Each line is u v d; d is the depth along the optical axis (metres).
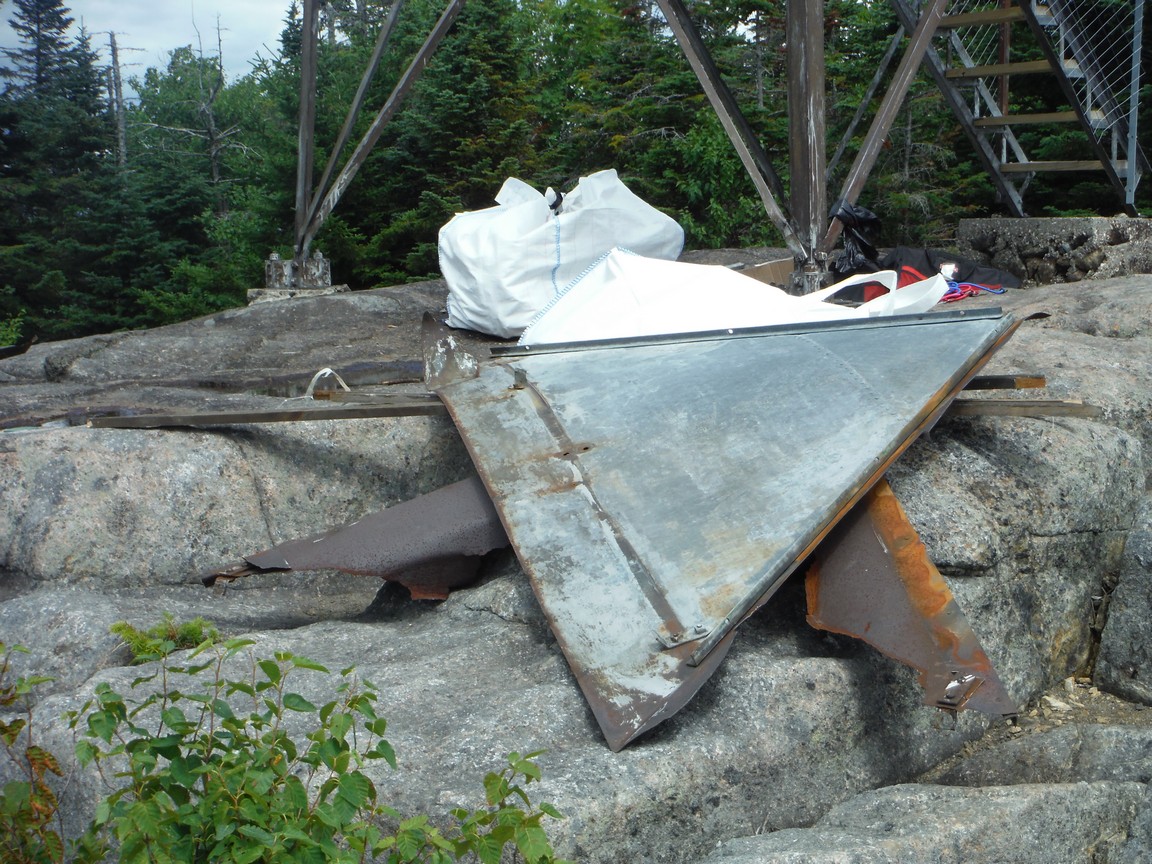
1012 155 16.69
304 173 8.15
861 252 6.56
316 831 1.91
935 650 2.53
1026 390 4.26
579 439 3.28
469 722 2.48
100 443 3.91
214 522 3.94
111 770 2.38
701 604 2.54
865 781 2.76
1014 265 9.02
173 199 26.42
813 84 5.67
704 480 2.93
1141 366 4.53
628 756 2.35
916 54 6.27
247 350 6.10
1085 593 3.61
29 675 3.21
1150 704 3.36
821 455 2.89
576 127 19.98
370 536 3.40
